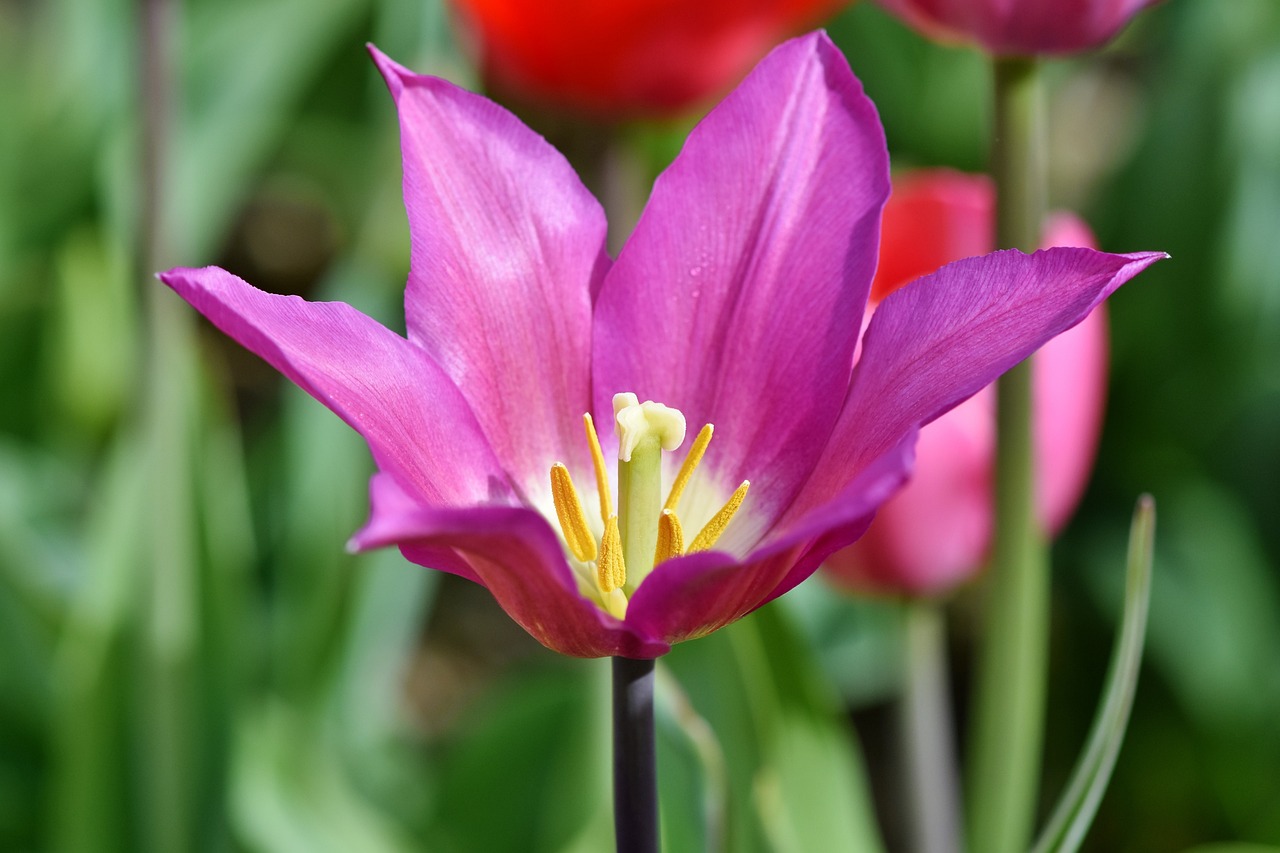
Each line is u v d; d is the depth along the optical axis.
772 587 0.49
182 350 0.65
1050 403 0.60
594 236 0.53
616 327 0.53
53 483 0.85
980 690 0.59
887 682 0.87
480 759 0.70
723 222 0.52
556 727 0.70
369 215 0.89
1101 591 0.83
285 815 0.67
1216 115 0.84
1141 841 0.81
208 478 0.66
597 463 0.53
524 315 0.52
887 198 0.52
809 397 0.52
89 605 0.65
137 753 0.65
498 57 0.66
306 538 0.70
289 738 0.68
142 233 0.63
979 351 0.50
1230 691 0.78
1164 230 0.85
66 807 0.66
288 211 1.24
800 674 0.61
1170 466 0.85
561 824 0.68
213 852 0.66
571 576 0.48
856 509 0.47
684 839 0.61
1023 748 0.59
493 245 0.52
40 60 1.16
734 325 0.53
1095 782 0.56
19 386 0.88
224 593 0.66
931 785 0.63
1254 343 0.85
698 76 0.65
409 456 0.51
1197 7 0.85
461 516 0.47
